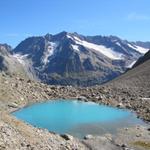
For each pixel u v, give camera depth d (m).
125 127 56.97
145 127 57.69
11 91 72.12
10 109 63.81
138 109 72.12
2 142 31.88
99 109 70.81
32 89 79.50
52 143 38.75
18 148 32.50
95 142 45.97
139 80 114.81
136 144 47.09
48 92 81.88
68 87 91.38
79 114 64.81
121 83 112.69
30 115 61.47
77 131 52.91
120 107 74.00
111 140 48.22
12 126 36.75
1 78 77.44
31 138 36.62
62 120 59.03
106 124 58.47
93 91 90.19
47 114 63.16
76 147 41.31
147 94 90.94
